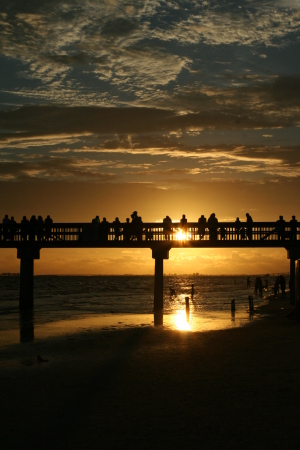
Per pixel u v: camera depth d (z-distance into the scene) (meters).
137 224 31.83
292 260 34.66
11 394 11.49
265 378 12.36
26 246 32.91
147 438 8.47
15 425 9.29
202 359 15.27
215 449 7.91
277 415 9.41
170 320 27.78
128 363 15.02
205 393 11.12
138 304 43.44
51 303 45.97
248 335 20.39
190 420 9.30
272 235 30.33
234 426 8.89
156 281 32.12
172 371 13.62
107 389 11.80
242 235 30.55
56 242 32.66
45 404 10.62
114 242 31.94
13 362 15.63
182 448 8.01
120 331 22.95
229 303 42.84
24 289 34.09
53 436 8.70
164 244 31.42
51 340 20.50
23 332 23.23
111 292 73.69
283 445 7.99
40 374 13.67
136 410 10.02
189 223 31.33
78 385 12.29
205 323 25.72
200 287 99.19
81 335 21.86
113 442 8.35
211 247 31.06
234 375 12.81
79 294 66.69
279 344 17.78
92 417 9.66
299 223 30.05
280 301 41.72
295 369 13.32
